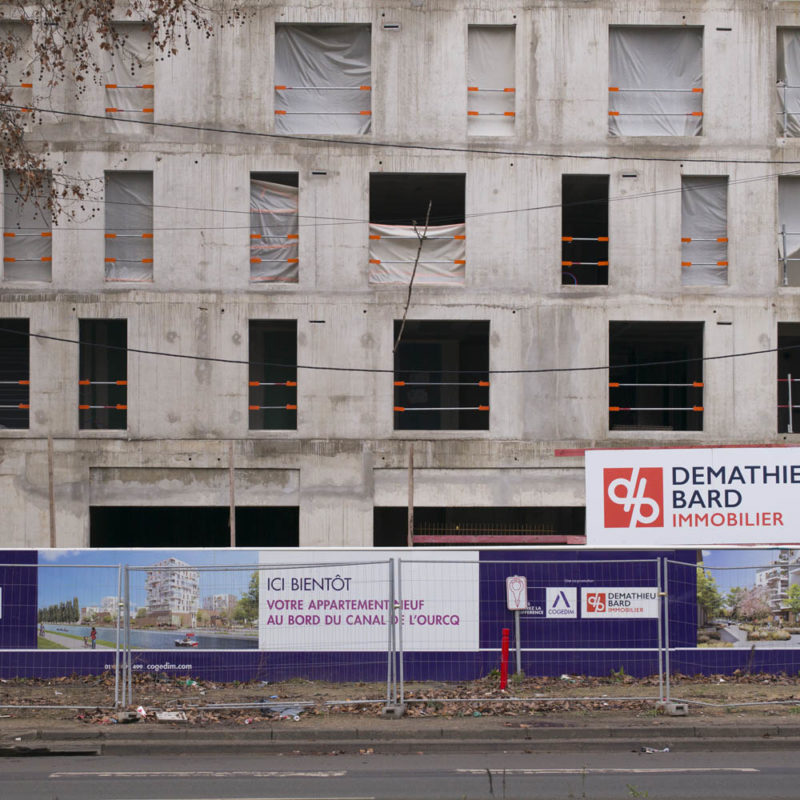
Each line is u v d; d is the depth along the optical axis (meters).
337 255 25.19
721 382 25.20
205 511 29.17
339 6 25.33
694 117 25.86
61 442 24.69
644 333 27.33
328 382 25.06
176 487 24.77
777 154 25.47
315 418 24.98
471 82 25.69
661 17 25.47
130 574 15.03
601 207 28.56
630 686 14.77
